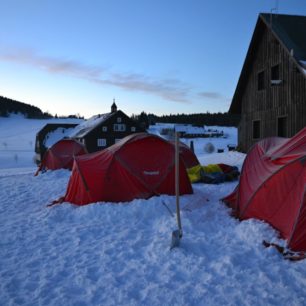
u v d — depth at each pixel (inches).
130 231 246.1
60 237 239.1
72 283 170.6
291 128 611.2
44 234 247.1
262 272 173.3
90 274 179.8
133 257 200.2
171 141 412.8
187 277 172.1
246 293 154.2
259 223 232.8
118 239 230.8
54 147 636.1
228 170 463.2
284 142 277.1
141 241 224.7
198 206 302.4
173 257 194.7
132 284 167.2
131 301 151.7
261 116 717.9
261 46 715.4
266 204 237.5
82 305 150.8
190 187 350.0
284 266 181.3
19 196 397.1
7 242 232.2
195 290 159.0
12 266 192.5
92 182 325.4
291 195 221.8
